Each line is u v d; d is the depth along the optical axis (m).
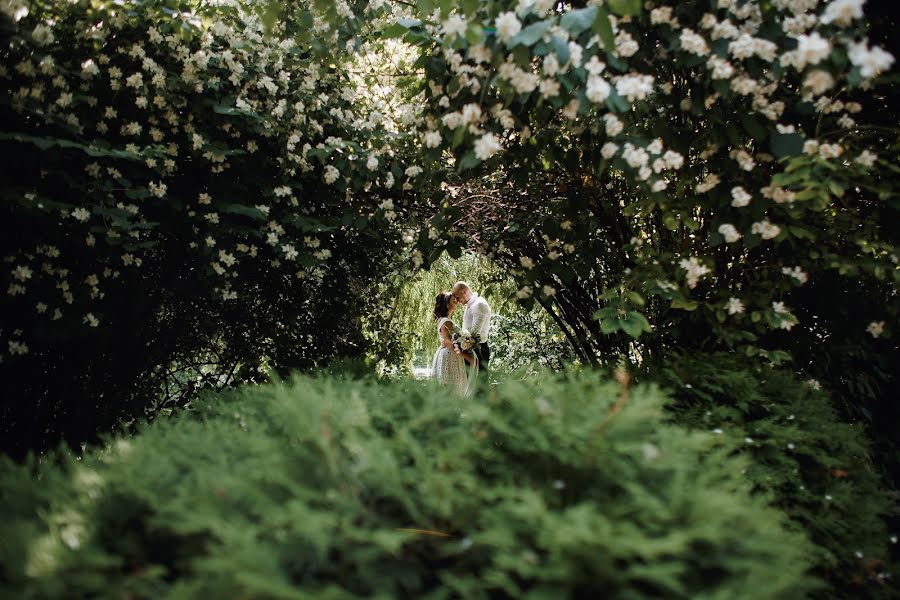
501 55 1.88
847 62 1.94
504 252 3.44
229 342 3.59
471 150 2.26
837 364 2.68
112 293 2.91
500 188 3.17
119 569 1.04
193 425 1.59
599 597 0.94
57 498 1.14
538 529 0.99
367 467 1.13
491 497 1.07
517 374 1.82
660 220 2.83
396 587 1.00
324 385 1.65
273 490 1.12
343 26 2.84
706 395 2.08
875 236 2.39
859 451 2.08
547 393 1.37
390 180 3.06
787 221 2.35
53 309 2.57
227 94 2.99
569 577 0.91
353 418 1.32
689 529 1.01
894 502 2.16
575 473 1.19
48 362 2.85
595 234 2.93
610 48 1.66
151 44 2.75
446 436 1.42
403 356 4.29
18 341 2.61
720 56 2.00
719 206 2.33
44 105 2.39
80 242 2.56
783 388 2.20
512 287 3.71
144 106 2.67
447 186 3.21
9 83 2.35
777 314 2.28
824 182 1.96
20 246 2.46
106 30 2.57
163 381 3.45
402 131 3.40
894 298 2.48
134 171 2.68
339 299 3.79
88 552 0.98
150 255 3.05
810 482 1.96
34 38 2.24
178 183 2.95
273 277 3.53
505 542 0.95
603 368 2.90
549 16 2.05
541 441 1.18
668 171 2.51
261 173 3.10
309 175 3.25
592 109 2.28
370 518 1.08
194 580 0.94
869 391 2.65
